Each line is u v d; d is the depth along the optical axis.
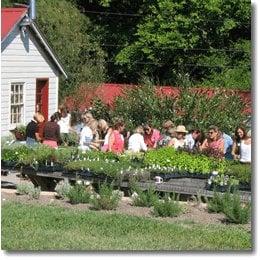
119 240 12.68
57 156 19.08
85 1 47.66
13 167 19.41
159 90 31.58
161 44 44.31
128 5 47.00
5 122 28.50
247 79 41.84
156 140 22.11
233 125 28.64
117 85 38.94
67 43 38.84
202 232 13.48
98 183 17.80
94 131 22.55
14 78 29.17
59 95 37.03
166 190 17.30
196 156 18.88
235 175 17.16
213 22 44.53
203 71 44.22
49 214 14.52
